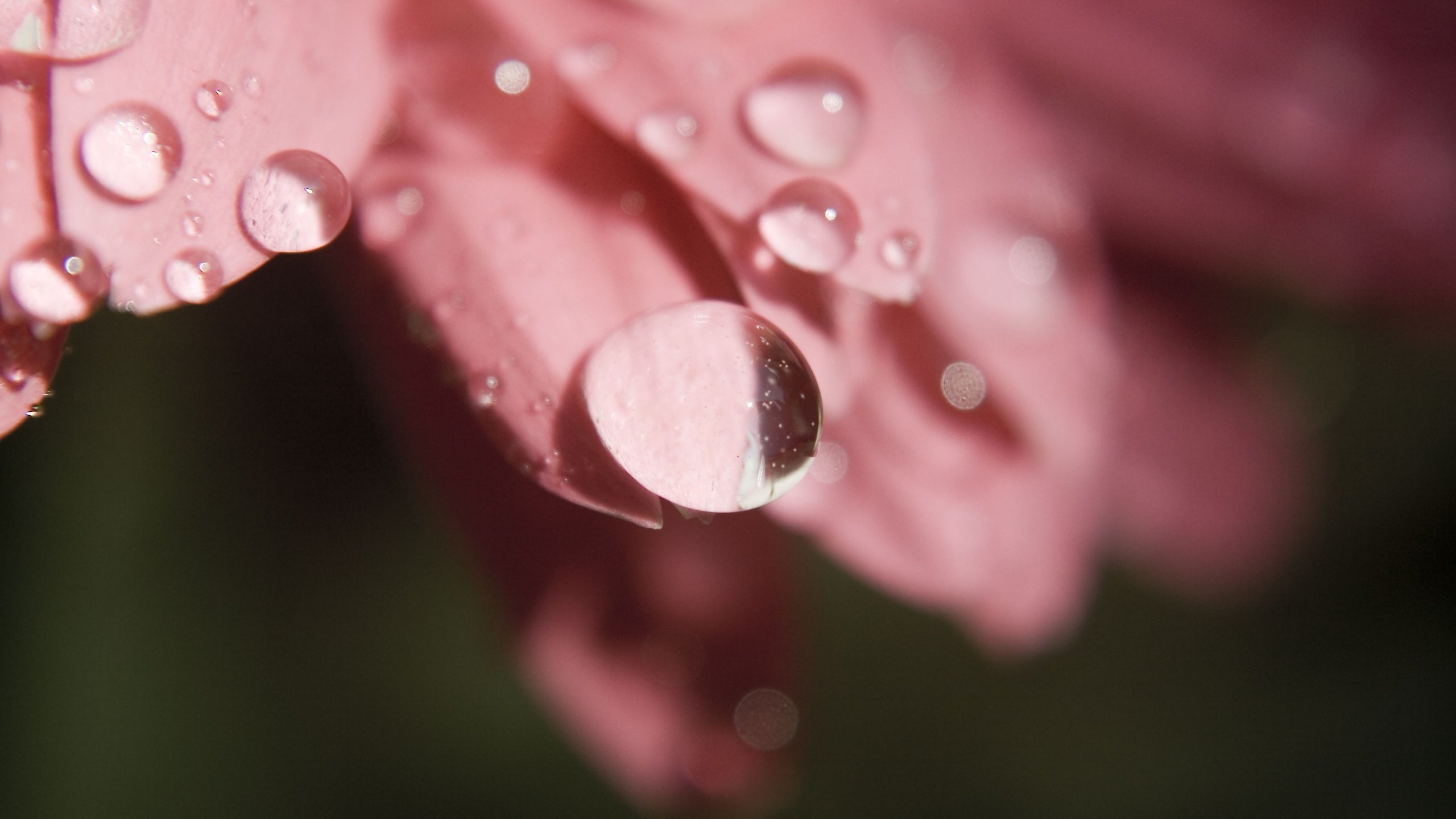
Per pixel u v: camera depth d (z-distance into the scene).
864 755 0.12
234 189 0.07
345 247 0.08
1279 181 0.09
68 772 0.10
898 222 0.07
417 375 0.08
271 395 0.10
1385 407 0.12
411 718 0.11
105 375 0.10
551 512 0.08
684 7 0.07
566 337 0.07
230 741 0.11
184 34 0.07
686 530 0.09
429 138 0.07
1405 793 0.12
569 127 0.07
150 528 0.10
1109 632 0.13
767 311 0.07
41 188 0.07
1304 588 0.12
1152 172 0.09
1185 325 0.10
